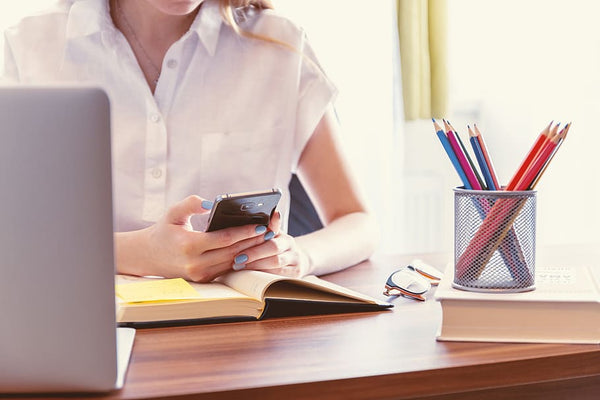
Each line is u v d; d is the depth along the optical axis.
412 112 2.58
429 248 2.86
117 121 1.57
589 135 2.89
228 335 0.92
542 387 0.83
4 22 2.16
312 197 1.71
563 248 1.53
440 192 2.85
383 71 2.56
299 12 2.49
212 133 1.61
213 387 0.73
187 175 1.60
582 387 0.85
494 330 0.89
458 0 2.91
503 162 2.93
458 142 0.98
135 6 1.59
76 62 1.57
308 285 1.02
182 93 1.59
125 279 1.17
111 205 0.72
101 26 1.55
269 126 1.65
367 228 1.52
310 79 1.68
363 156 2.58
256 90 1.64
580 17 2.88
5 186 0.72
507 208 0.91
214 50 1.60
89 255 0.72
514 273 0.92
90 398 0.73
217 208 1.02
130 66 1.57
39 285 0.72
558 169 2.91
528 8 2.89
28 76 1.58
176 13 1.43
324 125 1.68
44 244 0.72
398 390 0.77
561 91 2.88
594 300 0.87
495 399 0.82
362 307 1.03
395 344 0.88
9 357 0.73
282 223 1.68
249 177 1.64
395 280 1.14
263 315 0.99
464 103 2.92
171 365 0.80
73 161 0.71
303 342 0.88
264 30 1.68
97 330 0.73
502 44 2.94
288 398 0.74
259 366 0.79
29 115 0.71
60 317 0.73
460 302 0.89
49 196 0.72
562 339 0.88
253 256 1.12
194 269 1.11
